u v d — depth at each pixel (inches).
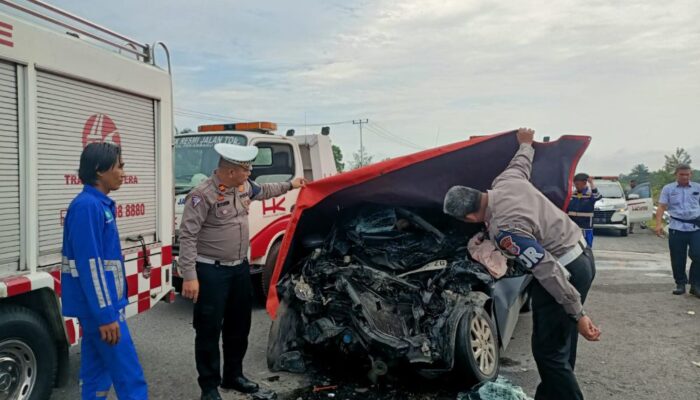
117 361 127.0
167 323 250.8
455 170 178.9
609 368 195.2
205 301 157.5
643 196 747.4
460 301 169.6
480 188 183.8
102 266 120.6
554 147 176.4
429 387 174.4
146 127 185.2
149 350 213.6
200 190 154.3
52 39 147.2
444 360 163.5
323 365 193.2
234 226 160.1
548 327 135.7
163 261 192.9
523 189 136.9
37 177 144.5
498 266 173.6
